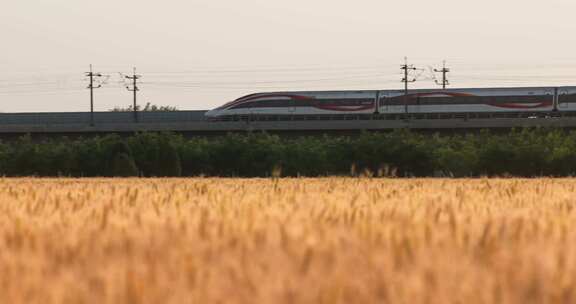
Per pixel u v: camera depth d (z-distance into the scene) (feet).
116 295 51.24
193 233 79.10
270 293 51.88
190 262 61.21
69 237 77.61
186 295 51.44
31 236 77.30
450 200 134.51
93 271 59.36
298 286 53.67
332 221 90.74
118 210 104.73
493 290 51.83
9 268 61.26
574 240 74.69
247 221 87.56
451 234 76.95
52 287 53.67
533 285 53.67
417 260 63.05
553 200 142.00
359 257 64.49
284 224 85.25
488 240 71.67
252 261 62.90
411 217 94.53
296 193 153.28
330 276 57.00
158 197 133.80
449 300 49.88
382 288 52.80
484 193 168.96
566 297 50.47
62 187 200.03
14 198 137.39
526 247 69.97
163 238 76.79
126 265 61.41
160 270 59.11
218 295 51.49
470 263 62.13
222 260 63.57
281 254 66.23
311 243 70.79
